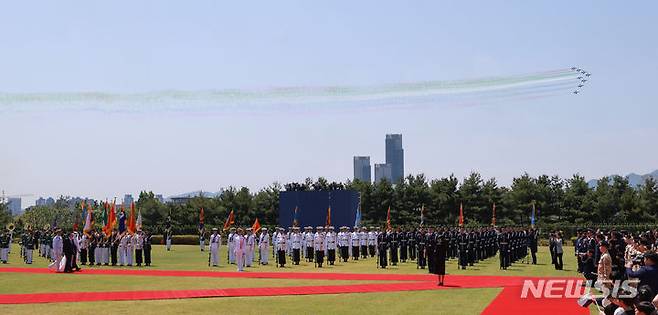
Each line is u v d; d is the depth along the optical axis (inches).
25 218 4089.6
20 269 1460.4
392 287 1018.7
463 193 3476.9
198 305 808.3
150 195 3905.0
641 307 373.4
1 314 732.7
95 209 3105.3
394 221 3479.3
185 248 2748.5
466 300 852.6
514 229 1831.9
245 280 1146.7
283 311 754.2
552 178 3526.1
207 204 3619.6
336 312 747.4
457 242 1517.0
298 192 2326.5
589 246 1039.6
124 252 1594.5
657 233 1283.2
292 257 1651.1
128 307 790.5
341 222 2273.6
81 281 1136.8
